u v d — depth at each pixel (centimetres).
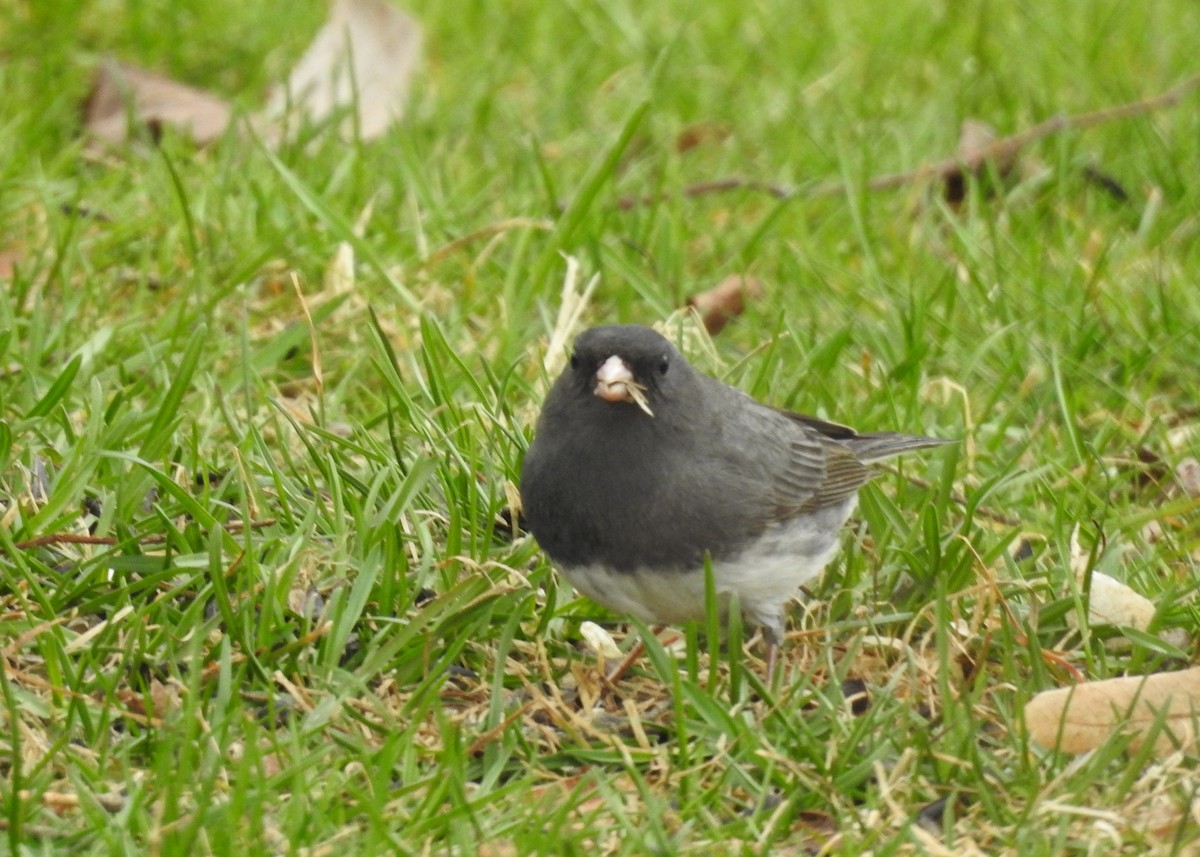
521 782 637
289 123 1323
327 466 824
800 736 680
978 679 716
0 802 609
